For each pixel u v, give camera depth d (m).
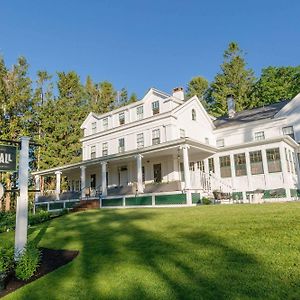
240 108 49.28
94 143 30.89
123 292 5.21
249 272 5.45
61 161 39.47
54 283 5.91
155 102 26.45
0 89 35.34
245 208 12.38
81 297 5.19
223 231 8.32
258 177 21.61
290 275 5.17
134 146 26.88
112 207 21.75
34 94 39.00
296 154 24.31
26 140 7.83
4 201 33.91
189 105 27.02
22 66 37.38
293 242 6.71
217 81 53.72
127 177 27.16
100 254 7.55
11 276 6.55
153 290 5.15
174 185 19.03
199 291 4.92
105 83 55.56
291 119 25.45
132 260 6.76
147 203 20.08
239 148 22.70
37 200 29.30
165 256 6.76
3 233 13.74
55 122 41.19
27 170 7.71
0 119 35.47
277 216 9.51
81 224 12.98
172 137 24.28
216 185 23.39
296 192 22.08
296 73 44.72
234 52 54.84
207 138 28.73
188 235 8.41
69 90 45.06
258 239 7.20
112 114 29.95
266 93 45.59
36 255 6.83
